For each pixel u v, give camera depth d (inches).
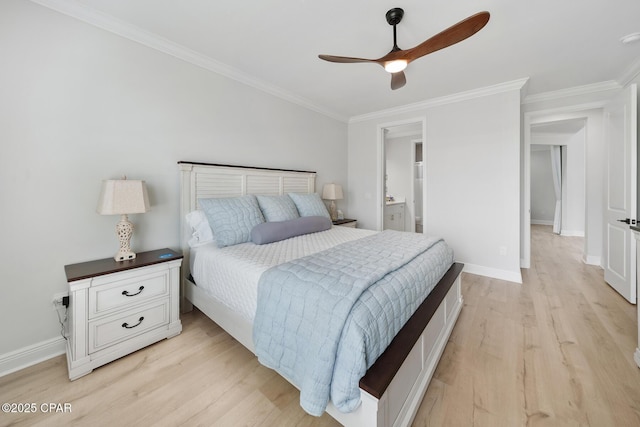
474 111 127.5
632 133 93.0
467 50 88.7
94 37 72.1
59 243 68.2
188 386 57.2
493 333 76.9
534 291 108.0
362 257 64.6
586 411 49.4
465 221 132.2
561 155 238.7
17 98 61.3
